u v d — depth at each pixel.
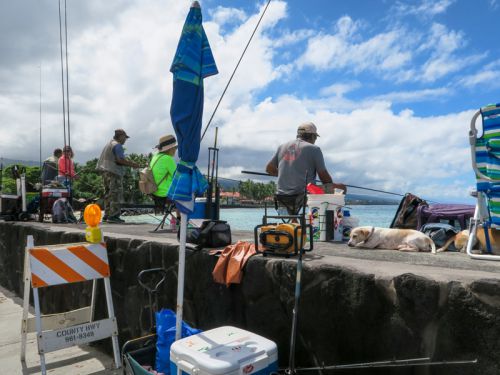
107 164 7.81
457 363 1.83
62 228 6.20
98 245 4.09
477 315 1.79
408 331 2.01
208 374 2.19
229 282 2.95
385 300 2.11
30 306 6.51
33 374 4.05
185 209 2.80
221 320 3.10
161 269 3.44
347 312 2.28
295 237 2.83
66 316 4.30
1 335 5.23
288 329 2.62
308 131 4.77
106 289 4.10
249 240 4.23
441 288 1.91
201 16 2.82
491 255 2.88
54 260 3.83
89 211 4.08
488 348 1.76
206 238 3.37
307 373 2.49
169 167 6.17
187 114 2.79
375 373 2.15
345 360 2.30
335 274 2.35
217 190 4.61
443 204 4.31
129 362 2.91
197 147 2.85
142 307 4.05
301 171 4.57
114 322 4.07
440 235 3.60
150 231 5.71
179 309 2.82
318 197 4.27
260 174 5.04
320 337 2.42
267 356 2.37
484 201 2.96
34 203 8.73
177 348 2.44
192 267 3.37
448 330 1.88
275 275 2.69
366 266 2.36
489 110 2.80
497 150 2.80
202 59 2.85
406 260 2.81
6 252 7.86
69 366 4.20
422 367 1.96
